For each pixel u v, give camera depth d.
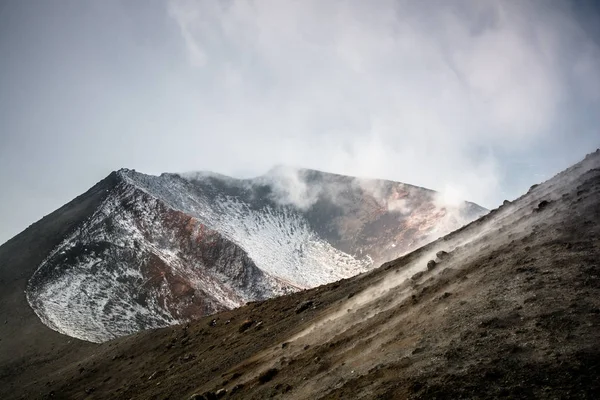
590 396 7.44
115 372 45.16
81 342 66.62
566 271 12.85
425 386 9.62
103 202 151.12
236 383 21.67
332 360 16.31
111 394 36.91
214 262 157.12
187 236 158.88
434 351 11.39
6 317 79.38
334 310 27.88
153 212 159.25
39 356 64.25
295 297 42.34
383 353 13.50
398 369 11.38
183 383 28.92
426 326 13.71
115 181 169.75
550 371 8.49
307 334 24.58
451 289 16.36
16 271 102.31
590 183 20.52
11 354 65.69
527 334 10.20
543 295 11.89
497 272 15.48
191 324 51.41
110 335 77.38
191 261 149.38
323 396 12.65
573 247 14.50
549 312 10.78
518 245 17.56
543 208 20.86
